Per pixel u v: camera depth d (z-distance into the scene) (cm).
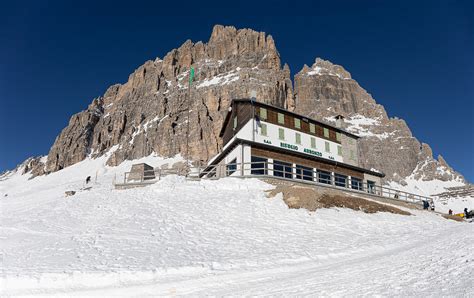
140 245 1648
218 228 2009
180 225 2034
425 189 14150
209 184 2997
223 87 12988
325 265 1302
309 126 4078
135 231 1884
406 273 860
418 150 17100
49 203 2747
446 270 800
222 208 2389
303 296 796
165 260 1419
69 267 1302
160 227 1977
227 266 1356
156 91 15088
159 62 17175
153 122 13100
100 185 6831
